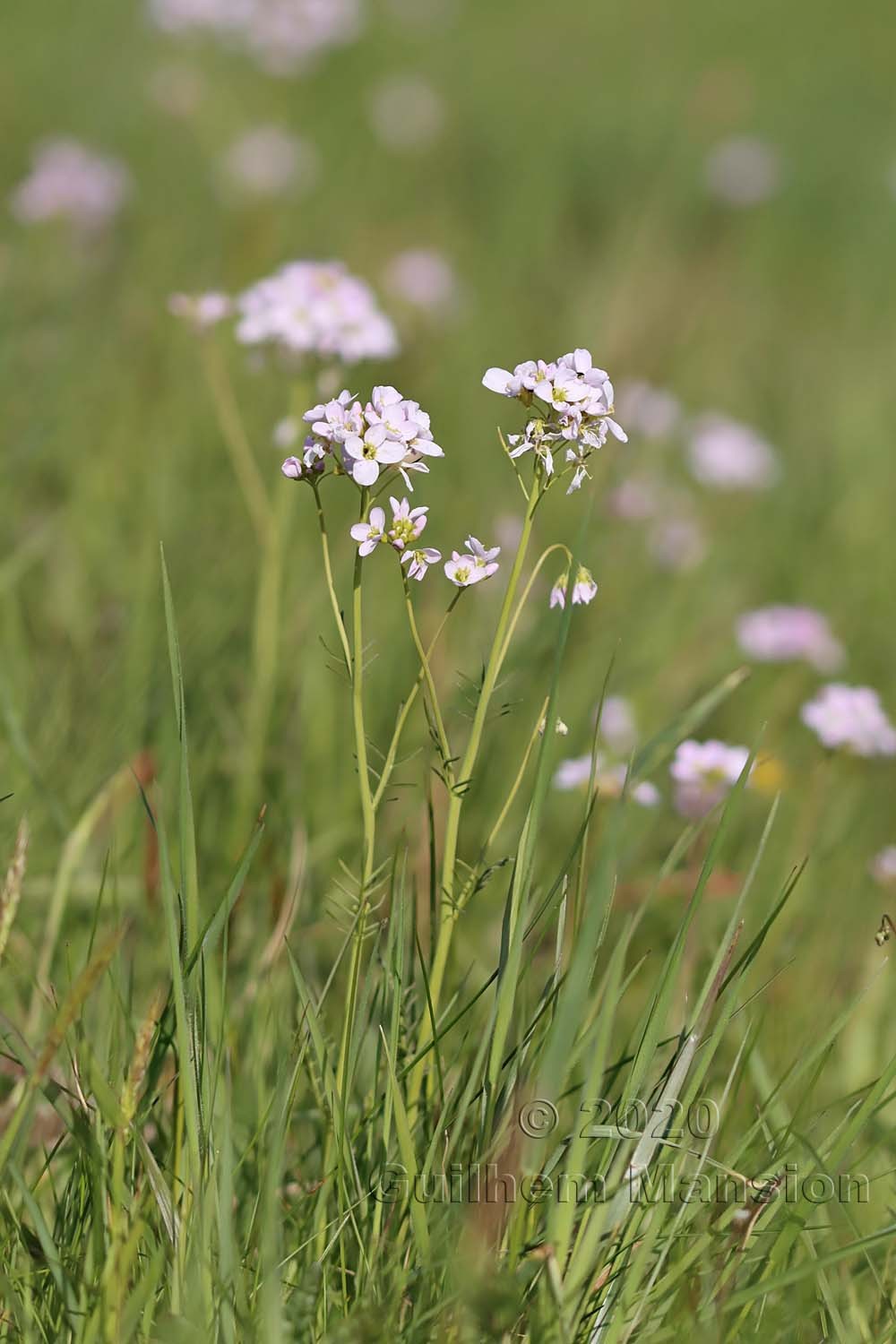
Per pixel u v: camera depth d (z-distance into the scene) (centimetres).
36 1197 280
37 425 638
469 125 1417
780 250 1223
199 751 437
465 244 1121
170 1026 282
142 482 631
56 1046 236
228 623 491
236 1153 291
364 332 440
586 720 502
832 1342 265
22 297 786
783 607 641
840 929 426
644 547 681
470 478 700
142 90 1291
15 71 1370
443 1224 250
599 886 225
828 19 1989
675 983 253
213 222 996
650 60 1767
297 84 1371
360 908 270
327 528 609
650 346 900
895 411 884
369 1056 302
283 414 681
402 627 521
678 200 1262
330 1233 265
